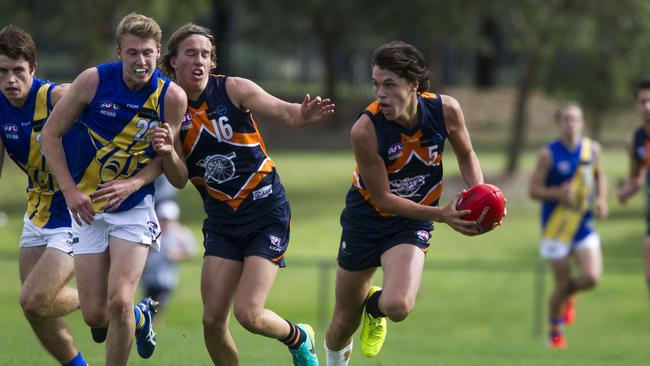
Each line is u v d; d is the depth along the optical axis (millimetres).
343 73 174875
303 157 120188
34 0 99062
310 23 139500
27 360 29234
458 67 170625
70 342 24406
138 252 21562
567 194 43688
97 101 21359
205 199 23375
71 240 23312
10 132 23266
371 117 22438
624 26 90938
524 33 91438
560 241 44062
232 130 22703
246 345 39250
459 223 22359
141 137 21531
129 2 92750
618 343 49094
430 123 22500
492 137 139375
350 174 106625
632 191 41531
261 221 23078
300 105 22469
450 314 59219
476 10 107250
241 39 147625
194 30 22453
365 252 23656
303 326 24328
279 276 66625
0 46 22562
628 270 66750
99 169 21625
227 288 22969
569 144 44281
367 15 120312
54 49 166125
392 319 22406
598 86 112250
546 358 36719
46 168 23281
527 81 96938
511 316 59156
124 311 21078
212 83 22719
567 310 45000
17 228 80312
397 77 21594
